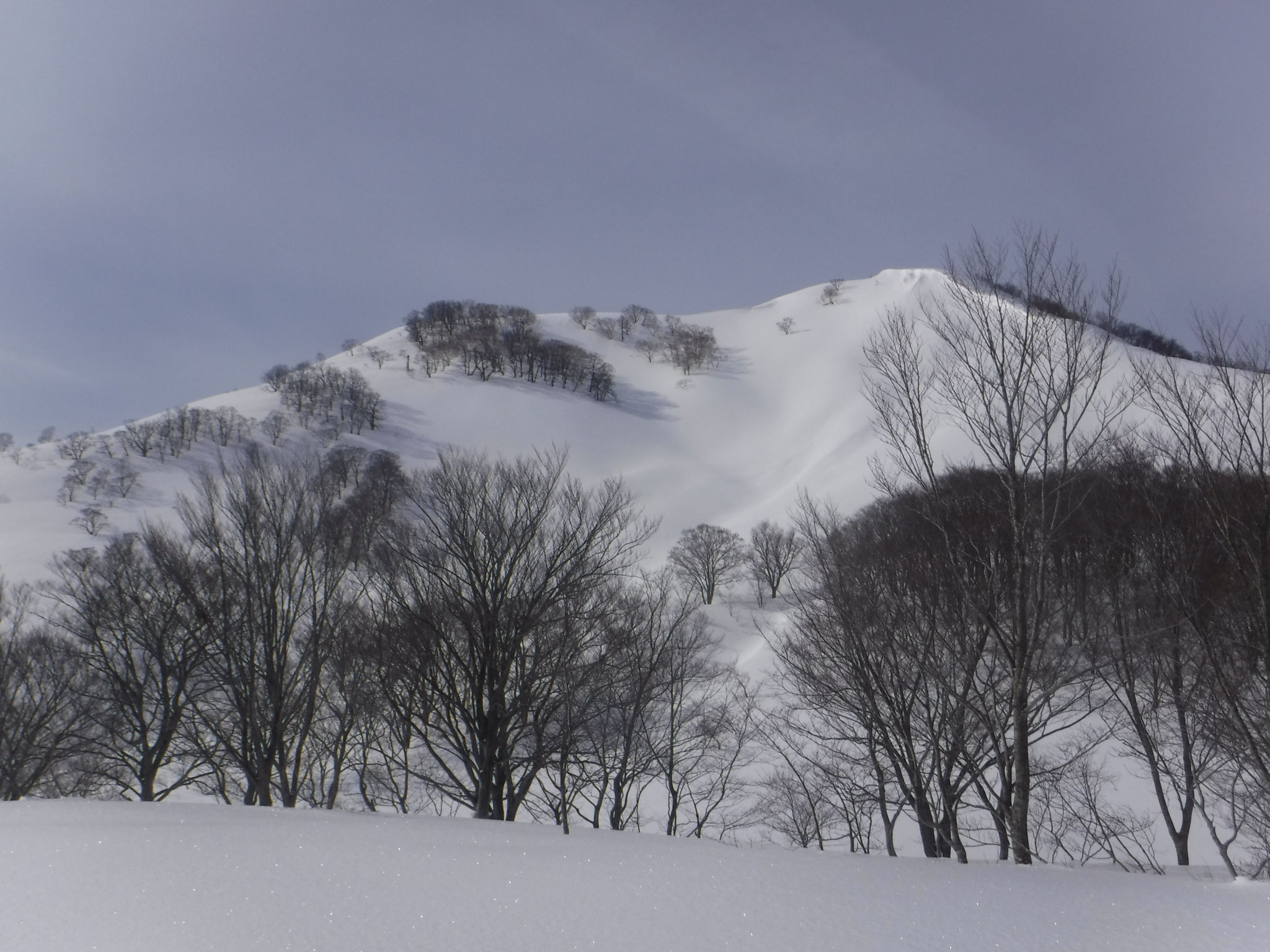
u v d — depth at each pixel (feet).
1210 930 13.48
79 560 82.02
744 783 58.29
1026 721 28.94
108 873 16.34
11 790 53.72
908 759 34.81
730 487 337.52
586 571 45.09
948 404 33.24
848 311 550.77
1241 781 32.37
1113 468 32.19
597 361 473.67
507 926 13.51
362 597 48.47
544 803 55.98
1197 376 28.04
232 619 47.70
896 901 15.05
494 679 41.55
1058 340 29.99
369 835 20.79
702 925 13.61
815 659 38.27
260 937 12.87
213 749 49.85
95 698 56.49
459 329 518.37
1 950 12.19
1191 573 28.71
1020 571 29.35
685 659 54.08
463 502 43.29
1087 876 17.60
